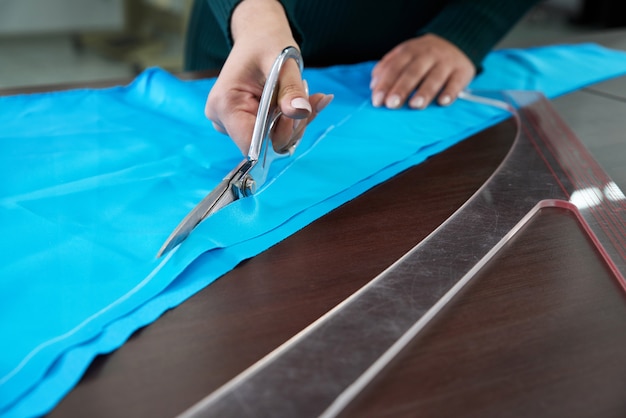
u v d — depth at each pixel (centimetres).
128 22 286
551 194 53
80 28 290
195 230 45
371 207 51
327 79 82
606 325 37
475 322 37
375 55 101
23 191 50
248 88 56
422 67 78
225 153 60
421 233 47
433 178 57
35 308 36
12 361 32
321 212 50
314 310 38
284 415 30
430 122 70
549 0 366
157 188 52
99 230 45
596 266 43
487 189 54
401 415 30
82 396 31
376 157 60
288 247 45
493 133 68
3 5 276
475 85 83
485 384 32
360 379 32
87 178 53
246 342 35
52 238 44
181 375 32
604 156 62
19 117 66
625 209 51
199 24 103
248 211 48
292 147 57
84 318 36
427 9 100
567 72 90
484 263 43
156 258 42
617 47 106
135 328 35
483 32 85
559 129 69
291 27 65
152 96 73
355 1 92
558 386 32
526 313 38
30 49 285
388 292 39
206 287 40
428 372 33
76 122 66
